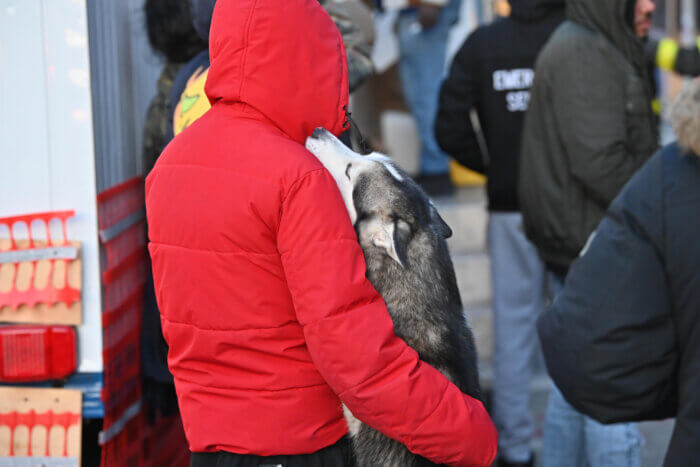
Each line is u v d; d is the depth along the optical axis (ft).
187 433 7.12
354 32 12.81
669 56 14.97
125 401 10.50
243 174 6.57
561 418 13.00
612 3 12.19
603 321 7.27
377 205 7.14
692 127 6.86
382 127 25.23
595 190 12.45
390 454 7.15
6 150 9.53
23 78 9.46
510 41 15.57
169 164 7.06
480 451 6.78
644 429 16.67
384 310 6.54
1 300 9.57
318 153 7.09
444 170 26.84
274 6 6.70
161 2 11.35
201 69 10.16
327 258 6.34
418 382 6.43
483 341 19.40
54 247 9.57
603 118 12.21
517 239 15.72
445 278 7.36
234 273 6.61
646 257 7.11
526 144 13.42
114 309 10.14
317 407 6.88
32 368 9.39
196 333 6.89
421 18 23.70
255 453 6.77
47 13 9.37
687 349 7.05
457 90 16.31
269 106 6.85
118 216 10.55
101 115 10.02
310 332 6.36
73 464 9.63
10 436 9.66
